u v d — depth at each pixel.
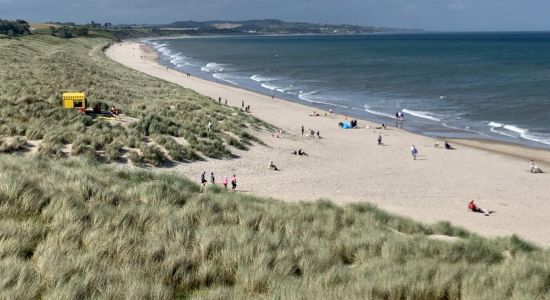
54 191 8.95
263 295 6.19
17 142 23.48
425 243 10.29
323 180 27.45
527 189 27.77
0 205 7.72
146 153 25.89
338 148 37.34
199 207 10.48
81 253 6.32
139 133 29.12
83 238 6.91
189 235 8.01
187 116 37.38
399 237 10.98
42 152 23.17
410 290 6.61
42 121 27.69
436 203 24.09
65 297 4.96
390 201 23.81
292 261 7.65
